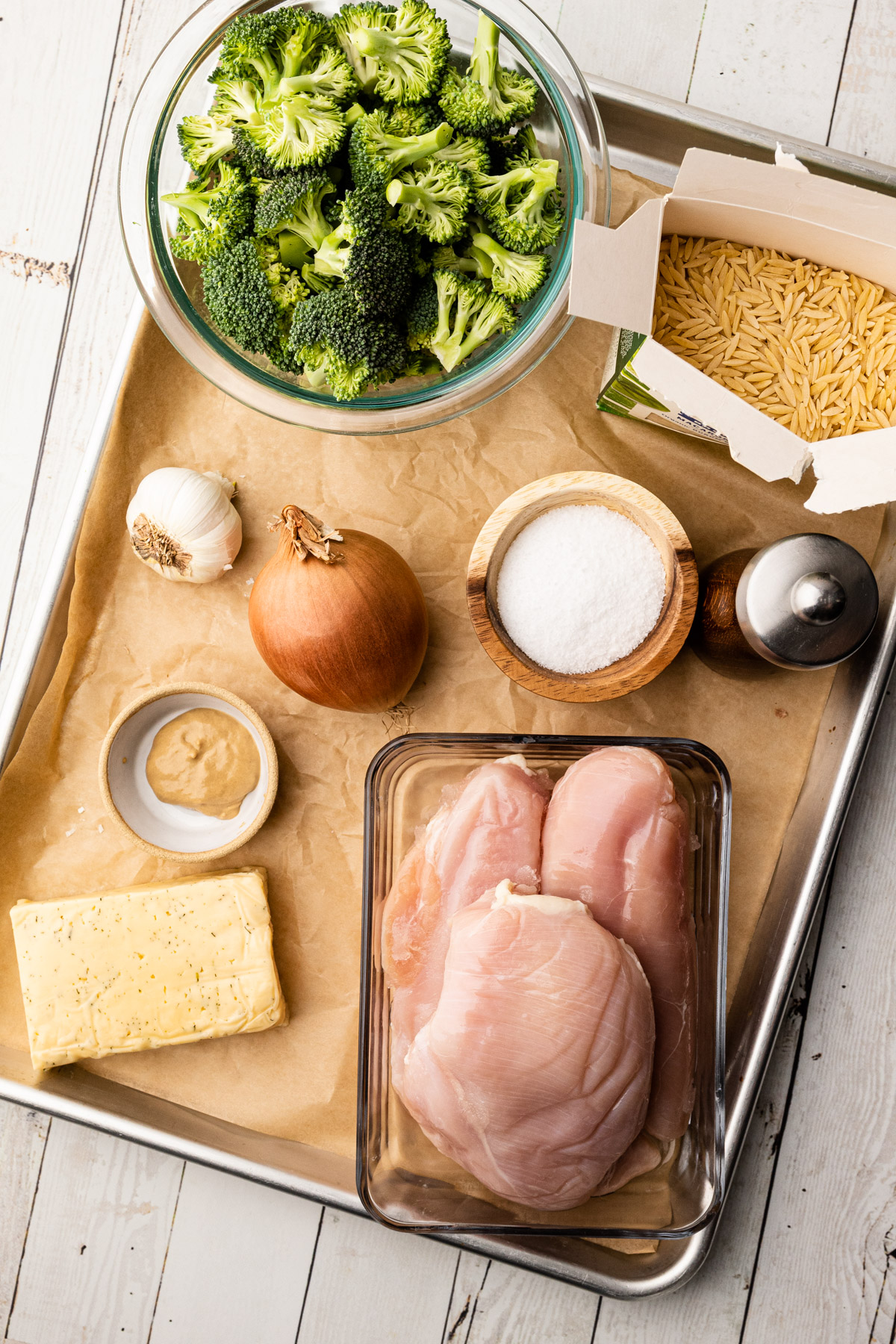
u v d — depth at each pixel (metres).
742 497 0.70
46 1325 0.73
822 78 0.72
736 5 0.71
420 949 0.64
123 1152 0.73
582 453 0.70
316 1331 0.72
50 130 0.74
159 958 0.69
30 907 0.69
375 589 0.64
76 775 0.71
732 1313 0.71
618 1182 0.64
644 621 0.66
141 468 0.70
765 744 0.70
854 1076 0.72
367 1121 0.65
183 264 0.66
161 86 0.65
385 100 0.63
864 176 0.69
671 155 0.70
